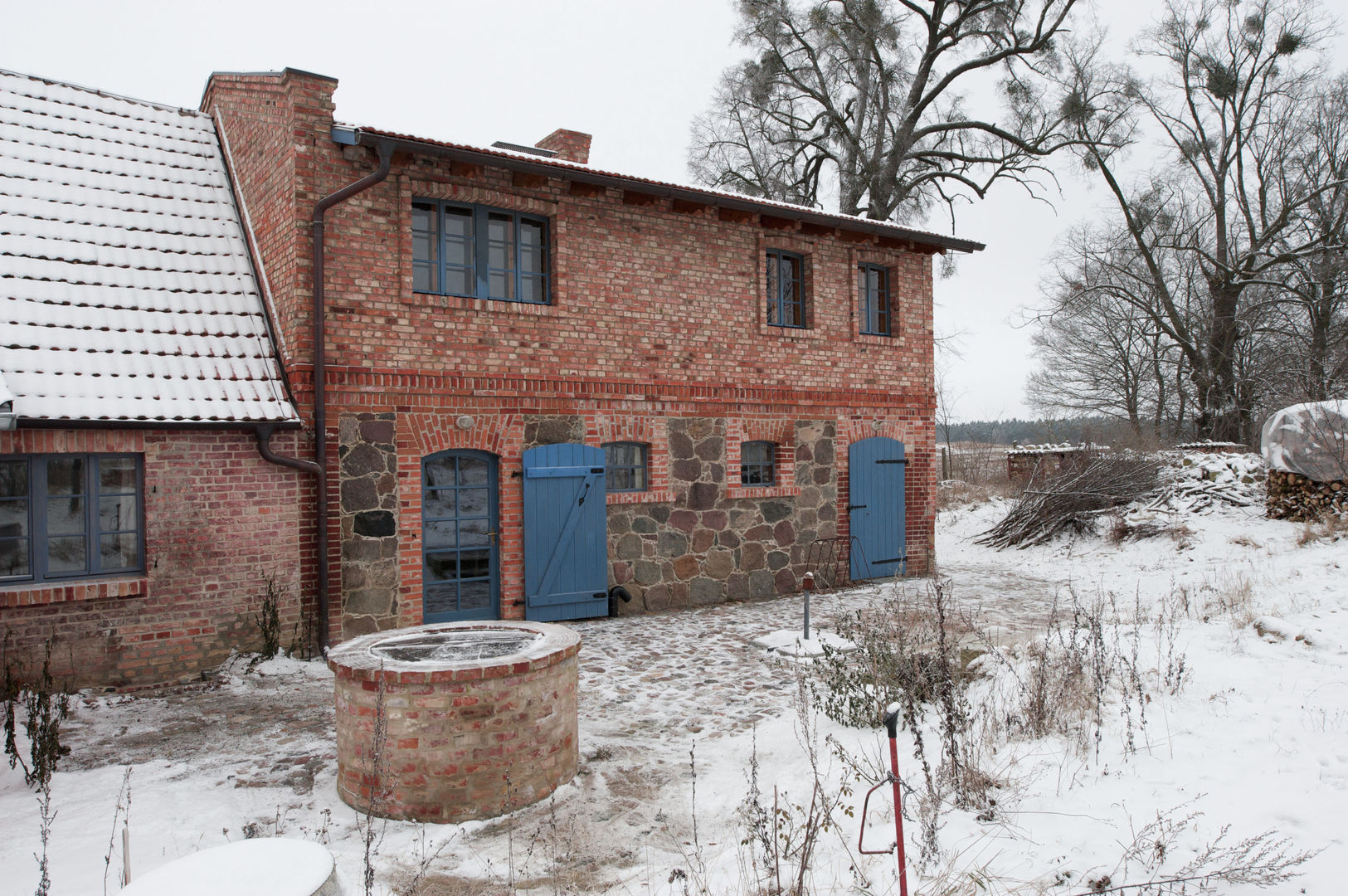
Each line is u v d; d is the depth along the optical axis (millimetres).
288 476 8578
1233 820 3930
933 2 22453
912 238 13352
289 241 8852
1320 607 8062
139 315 8547
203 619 8086
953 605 10922
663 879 4113
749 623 10414
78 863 4230
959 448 36094
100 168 9875
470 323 9742
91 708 7117
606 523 10875
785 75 24266
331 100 8867
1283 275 25047
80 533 7707
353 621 8953
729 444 11969
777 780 5340
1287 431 14117
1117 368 32125
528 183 10070
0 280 8062
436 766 4844
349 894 3908
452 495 9859
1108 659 6762
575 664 5609
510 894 4027
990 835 4066
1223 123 25125
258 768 5715
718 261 11797
